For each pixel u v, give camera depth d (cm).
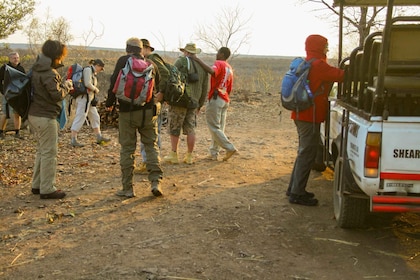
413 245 493
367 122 449
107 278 422
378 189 443
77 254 473
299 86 584
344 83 600
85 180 738
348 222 523
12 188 695
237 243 496
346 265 448
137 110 620
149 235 518
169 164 835
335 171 564
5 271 441
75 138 990
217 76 824
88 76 975
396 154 436
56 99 619
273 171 798
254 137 1156
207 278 422
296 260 458
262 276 426
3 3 1471
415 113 520
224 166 827
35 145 1013
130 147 643
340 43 718
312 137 604
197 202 626
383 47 427
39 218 571
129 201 631
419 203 438
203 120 1377
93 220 564
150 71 614
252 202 627
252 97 1861
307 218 570
